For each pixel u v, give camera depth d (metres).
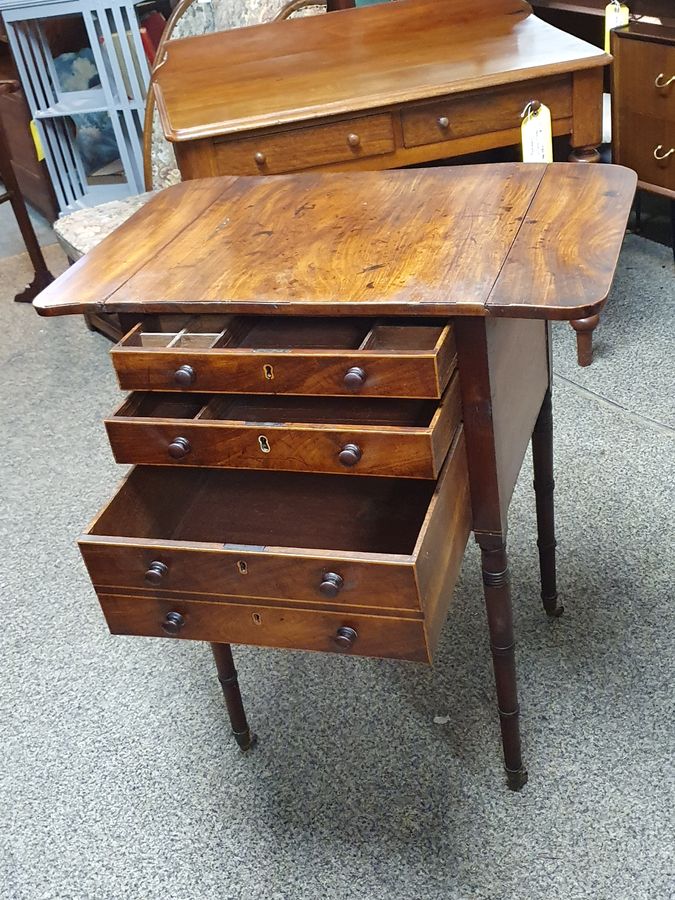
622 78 2.68
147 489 1.44
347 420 1.49
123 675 1.92
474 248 1.29
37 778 1.72
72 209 3.79
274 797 1.62
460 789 1.58
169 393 1.42
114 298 1.32
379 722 1.72
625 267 3.03
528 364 1.47
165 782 1.68
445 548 1.24
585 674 1.74
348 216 1.47
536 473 1.71
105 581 1.30
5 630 2.07
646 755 1.58
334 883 1.47
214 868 1.52
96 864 1.55
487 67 2.34
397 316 1.31
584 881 1.41
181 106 2.40
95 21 3.48
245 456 1.28
